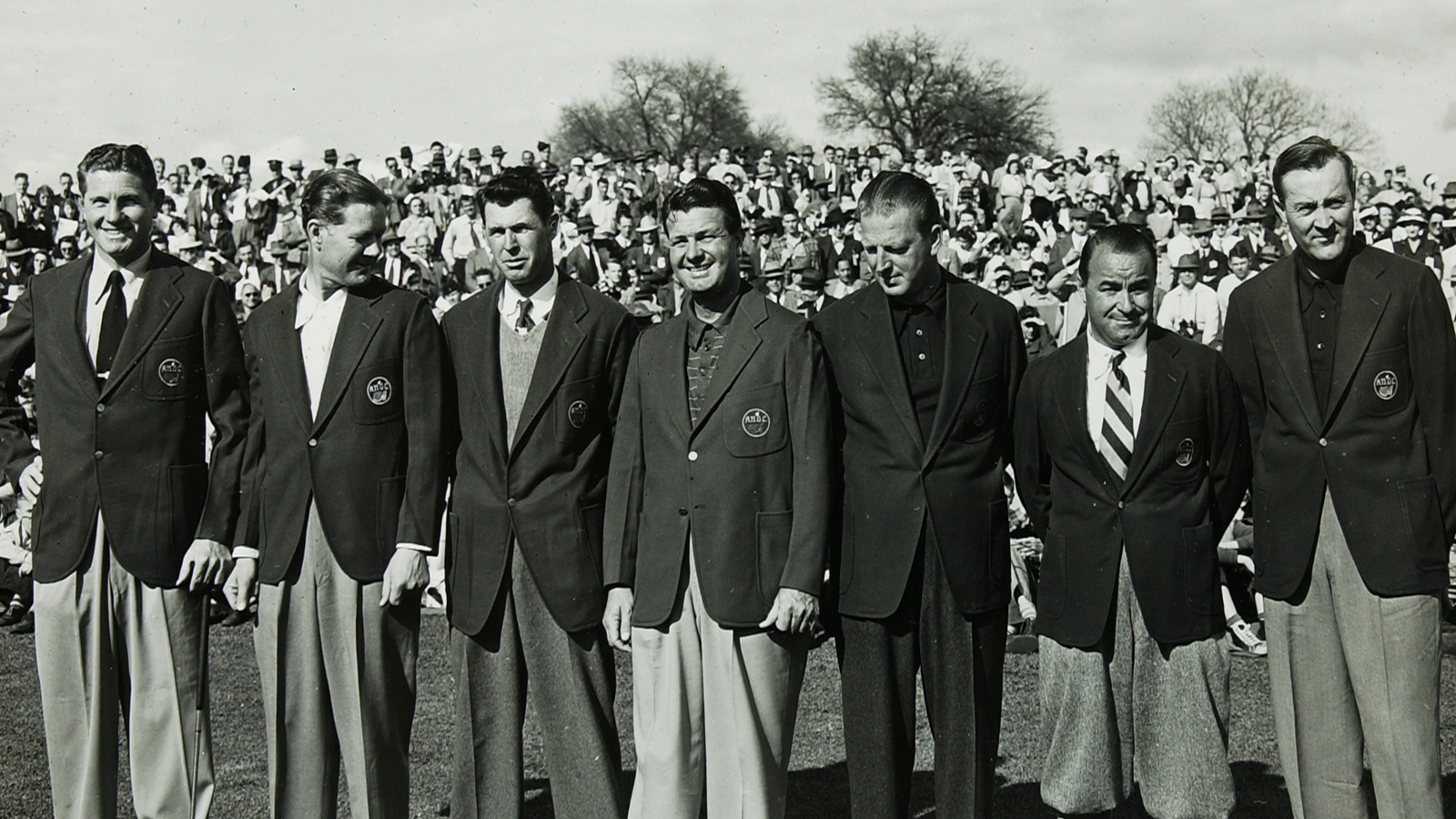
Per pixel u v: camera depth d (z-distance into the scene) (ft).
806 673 22.11
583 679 13.30
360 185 13.34
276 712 13.17
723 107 204.33
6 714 20.26
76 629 13.15
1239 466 12.84
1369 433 12.09
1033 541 26.68
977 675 12.57
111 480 13.15
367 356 13.26
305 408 13.25
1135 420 12.54
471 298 14.05
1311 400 12.29
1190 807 12.27
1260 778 16.12
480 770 13.33
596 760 13.29
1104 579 12.42
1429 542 11.94
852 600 12.60
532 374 13.47
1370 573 11.94
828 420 12.64
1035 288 48.47
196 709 13.60
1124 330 12.45
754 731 12.57
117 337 13.43
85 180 13.26
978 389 12.72
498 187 13.37
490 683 13.37
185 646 13.53
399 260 51.31
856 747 12.66
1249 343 12.76
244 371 14.01
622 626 13.05
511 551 13.24
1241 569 25.75
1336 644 12.45
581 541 13.26
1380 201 58.80
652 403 13.00
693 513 12.61
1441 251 48.78
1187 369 12.48
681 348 13.00
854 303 13.15
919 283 12.76
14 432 13.82
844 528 12.84
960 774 12.45
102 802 13.26
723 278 12.78
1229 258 51.06
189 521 13.53
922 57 190.29
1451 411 12.08
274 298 13.87
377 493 13.23
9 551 28.66
